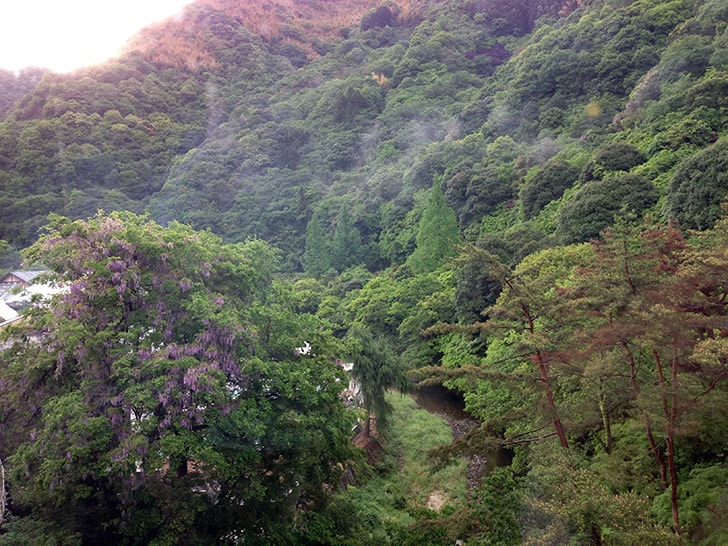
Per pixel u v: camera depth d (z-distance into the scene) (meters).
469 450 14.80
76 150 59.44
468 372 14.20
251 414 12.97
